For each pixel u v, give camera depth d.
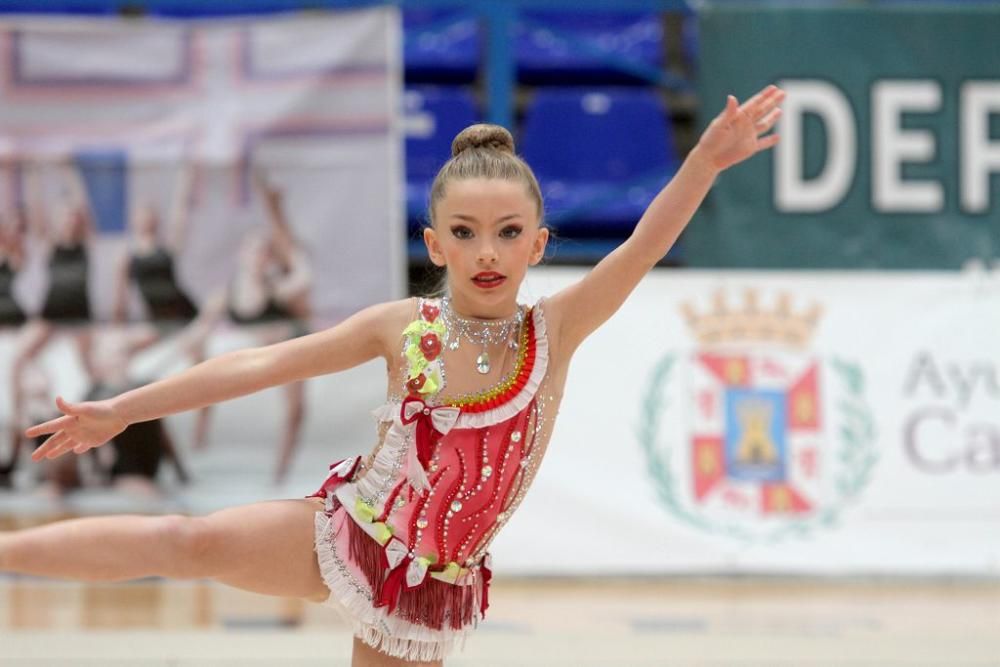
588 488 21.94
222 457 22.08
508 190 9.24
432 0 23.39
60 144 22.23
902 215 23.06
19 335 22.09
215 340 22.34
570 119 26.66
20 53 22.19
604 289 9.53
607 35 27.39
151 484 21.98
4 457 21.95
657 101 26.78
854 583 22.23
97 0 23.06
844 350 22.28
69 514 21.92
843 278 22.36
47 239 22.23
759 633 17.44
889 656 15.83
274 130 22.41
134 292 22.28
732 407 22.11
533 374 9.53
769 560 21.84
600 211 25.89
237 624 18.11
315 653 15.80
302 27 22.41
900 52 23.00
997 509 22.14
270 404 22.19
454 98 26.78
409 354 9.42
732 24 23.06
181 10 26.55
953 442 22.22
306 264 22.41
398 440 9.51
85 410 8.92
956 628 17.97
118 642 16.42
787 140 23.08
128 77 22.36
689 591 21.34
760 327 22.23
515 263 9.34
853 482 22.09
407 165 26.41
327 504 9.69
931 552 22.03
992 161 23.06
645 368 22.11
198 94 22.45
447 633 9.82
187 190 22.38
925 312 22.41
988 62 23.02
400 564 9.48
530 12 27.34
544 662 15.27
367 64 22.41
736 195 23.08
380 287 22.44
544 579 21.95
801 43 23.00
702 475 22.03
